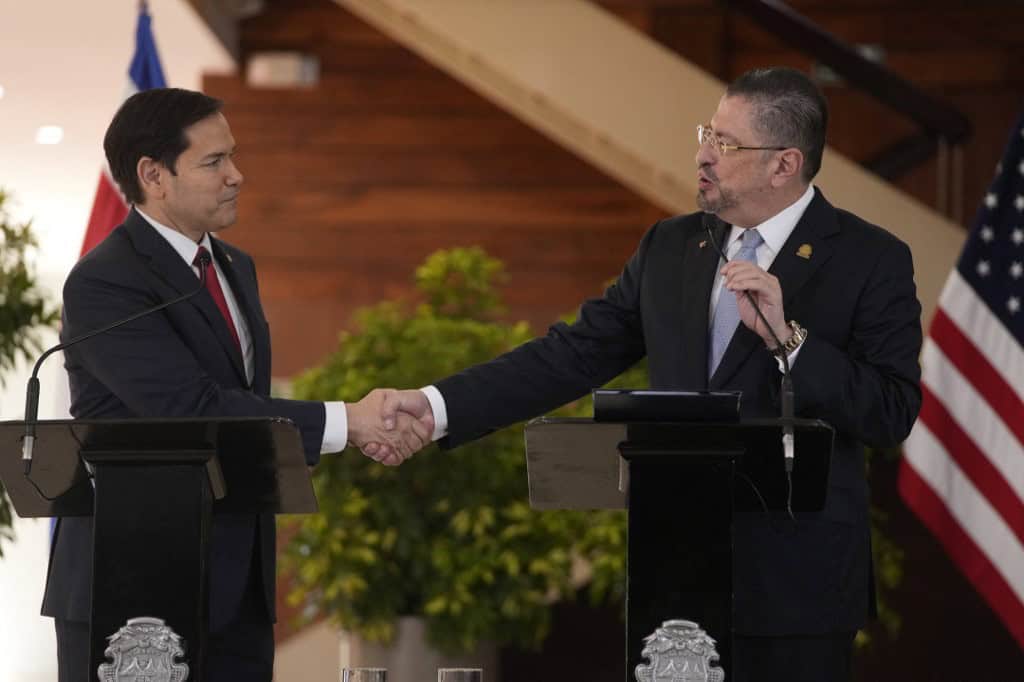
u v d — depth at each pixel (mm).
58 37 18188
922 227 16891
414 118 21891
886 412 7883
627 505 7117
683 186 17062
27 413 6859
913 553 16531
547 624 14875
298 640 16609
